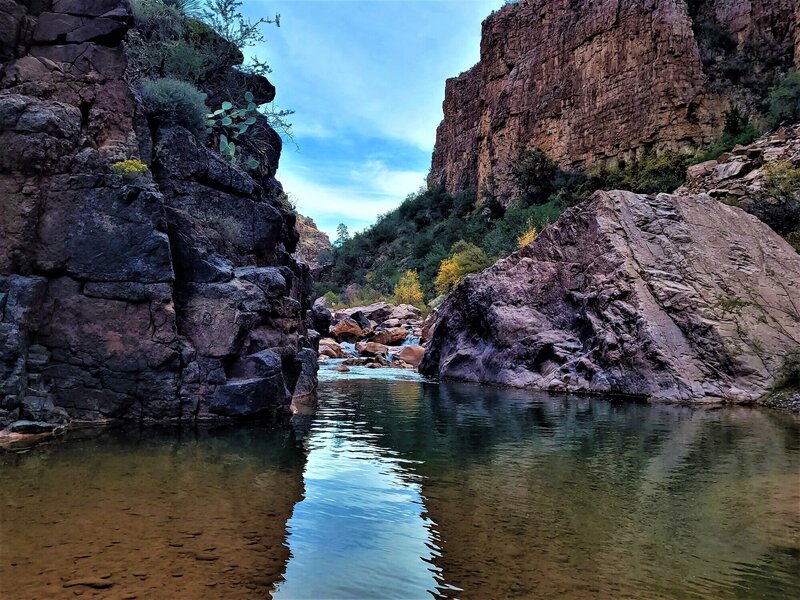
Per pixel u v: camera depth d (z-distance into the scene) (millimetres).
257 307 8930
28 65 8406
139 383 7938
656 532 4223
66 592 2971
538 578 3395
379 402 12312
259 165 14359
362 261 82625
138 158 9133
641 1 49000
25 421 7082
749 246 16609
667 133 45875
